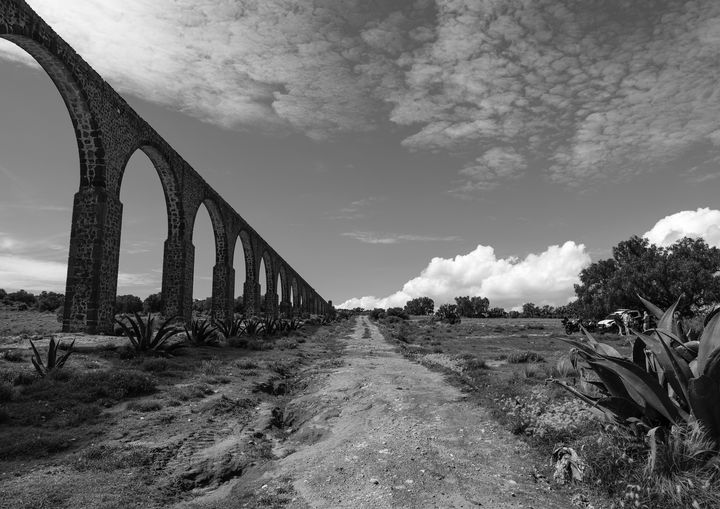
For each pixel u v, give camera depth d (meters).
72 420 6.42
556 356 17.41
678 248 39.16
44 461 5.07
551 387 8.86
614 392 5.23
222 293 33.94
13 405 6.85
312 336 31.00
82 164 17.22
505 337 34.41
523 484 4.67
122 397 7.93
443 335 38.34
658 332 4.80
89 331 16.14
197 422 6.95
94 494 4.25
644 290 36.59
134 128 19.88
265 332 24.80
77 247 16.62
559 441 5.58
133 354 11.74
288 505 4.24
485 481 4.73
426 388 9.97
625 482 4.20
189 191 26.64
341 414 7.98
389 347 24.22
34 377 8.34
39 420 6.41
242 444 6.13
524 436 6.09
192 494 4.68
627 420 4.89
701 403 4.26
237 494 4.58
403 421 7.18
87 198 16.88
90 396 7.55
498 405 7.67
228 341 17.88
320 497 4.39
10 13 12.84
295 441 6.86
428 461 5.30
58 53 14.70
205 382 9.66
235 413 7.79
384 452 5.62
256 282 44.62
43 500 4.04
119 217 18.33
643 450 4.57
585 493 4.37
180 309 24.89
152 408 7.38
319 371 12.97
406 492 4.43
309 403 8.88
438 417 7.38
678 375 4.62
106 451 5.39
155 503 4.25
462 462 5.29
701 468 4.02
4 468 4.83
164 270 25.30
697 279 34.22
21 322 28.69
